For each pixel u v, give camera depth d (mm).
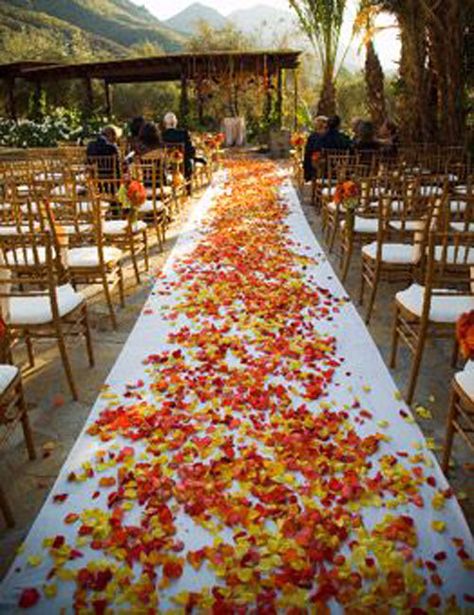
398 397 3330
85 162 8188
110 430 2994
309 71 26875
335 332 4207
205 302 4715
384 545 2232
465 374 2605
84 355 3988
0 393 2543
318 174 8227
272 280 5328
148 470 2664
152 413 3137
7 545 2330
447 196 4230
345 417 3111
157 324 4395
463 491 2596
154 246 6730
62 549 2240
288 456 2738
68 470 2725
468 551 2236
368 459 2773
